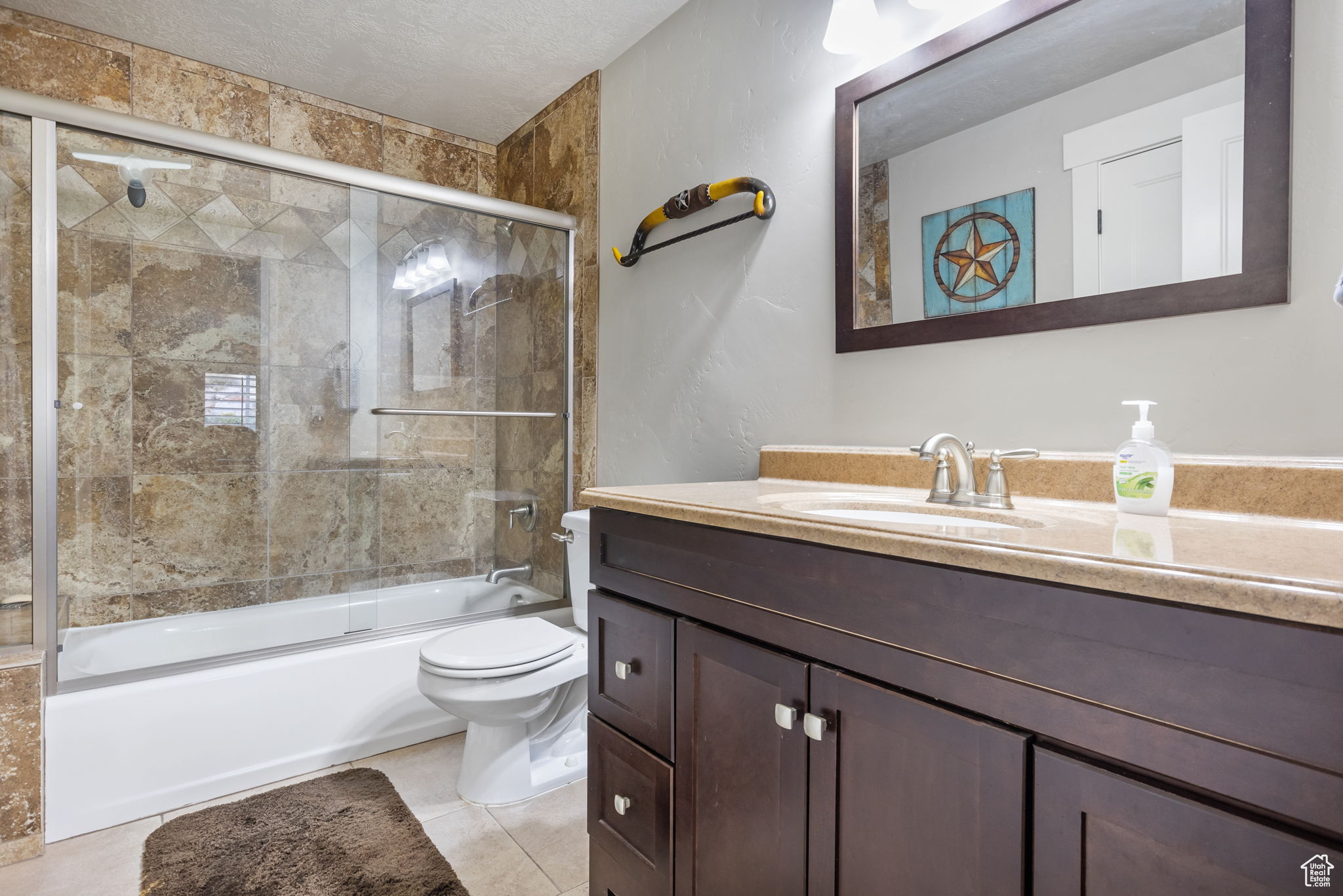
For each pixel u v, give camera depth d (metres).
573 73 2.41
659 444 2.11
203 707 1.78
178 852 1.53
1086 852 0.60
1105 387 1.13
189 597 2.01
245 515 2.09
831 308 1.58
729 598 0.98
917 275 1.39
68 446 1.77
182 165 1.93
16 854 1.51
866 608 0.78
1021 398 1.24
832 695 0.81
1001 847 0.65
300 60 2.31
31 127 1.68
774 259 1.72
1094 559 0.59
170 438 1.97
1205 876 0.53
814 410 1.62
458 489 2.43
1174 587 0.54
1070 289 1.16
